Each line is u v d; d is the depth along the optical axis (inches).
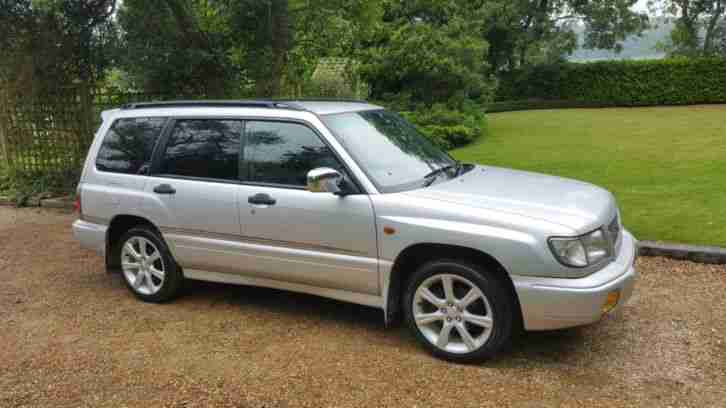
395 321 194.9
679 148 528.4
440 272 162.7
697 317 189.3
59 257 283.1
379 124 202.1
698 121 785.6
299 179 183.0
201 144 202.8
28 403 152.0
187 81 381.4
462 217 158.4
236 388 155.1
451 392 149.3
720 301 200.8
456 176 192.4
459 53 673.6
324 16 402.0
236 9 357.1
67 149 408.5
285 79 426.9
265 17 365.1
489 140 671.8
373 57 650.8
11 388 159.6
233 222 192.9
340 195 173.5
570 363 162.7
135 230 216.8
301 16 403.2
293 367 165.3
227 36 382.6
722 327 181.8
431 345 167.5
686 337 175.9
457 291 166.9
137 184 212.5
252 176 191.3
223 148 198.1
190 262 207.0
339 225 173.8
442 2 690.2
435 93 693.3
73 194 409.4
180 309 211.8
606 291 149.5
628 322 187.2
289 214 181.5
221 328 193.8
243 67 388.2
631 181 383.6
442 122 634.8
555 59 1289.4
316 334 186.7
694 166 427.5
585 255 151.2
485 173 198.2
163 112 214.1
